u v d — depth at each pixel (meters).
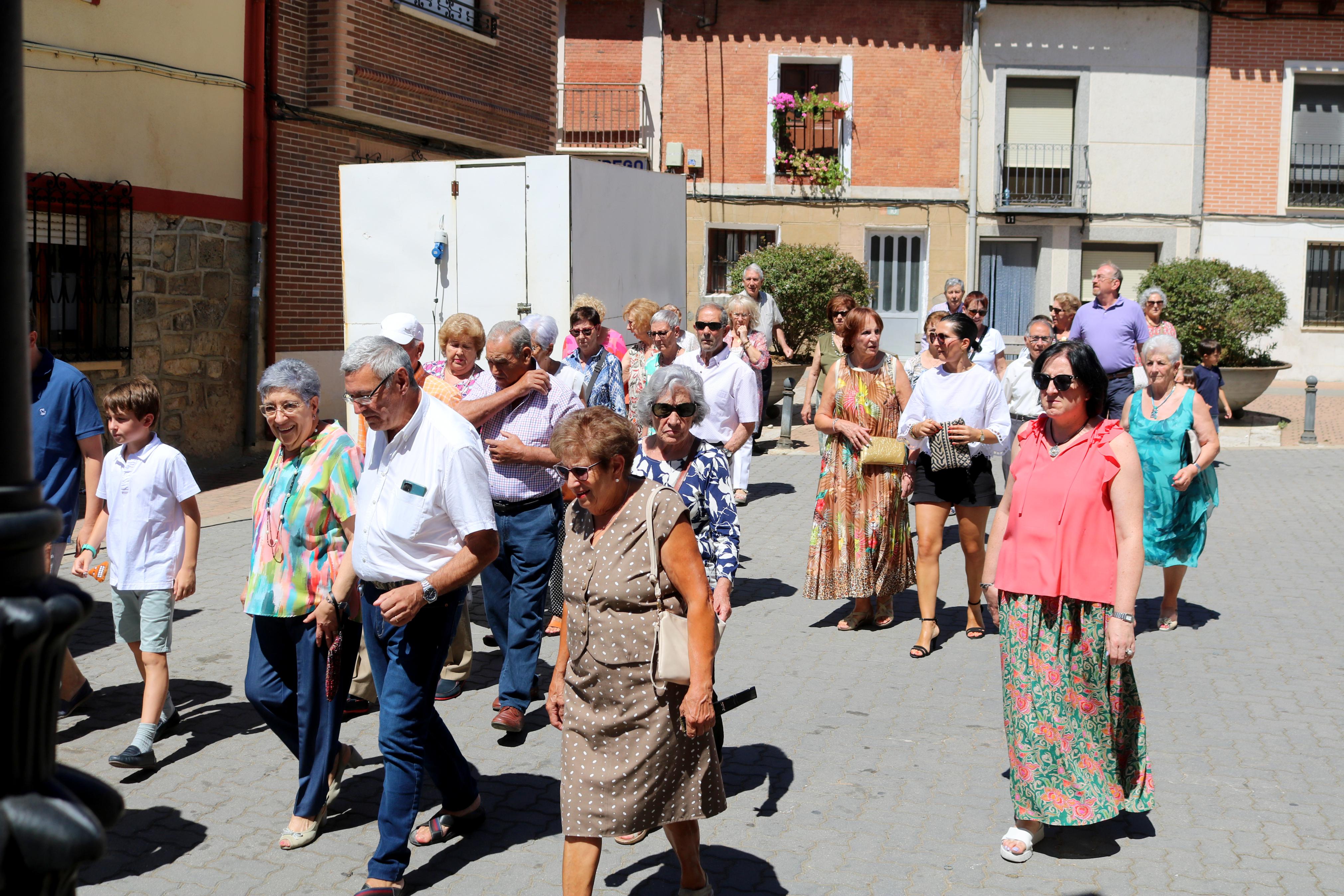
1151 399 7.26
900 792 4.88
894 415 7.20
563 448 3.51
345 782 5.03
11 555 1.58
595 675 3.54
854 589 7.10
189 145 12.74
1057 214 23.48
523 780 5.03
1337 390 22.56
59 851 1.55
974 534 7.05
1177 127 23.53
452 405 5.73
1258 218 23.69
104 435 11.54
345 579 4.30
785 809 4.71
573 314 7.45
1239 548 9.73
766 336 14.27
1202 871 4.15
